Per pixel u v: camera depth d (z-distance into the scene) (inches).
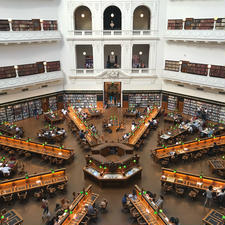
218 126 848.9
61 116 980.6
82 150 760.3
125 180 580.7
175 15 938.1
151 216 473.4
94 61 1039.0
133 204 505.4
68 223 461.4
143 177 626.5
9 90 911.7
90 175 606.5
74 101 1104.8
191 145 717.9
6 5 835.4
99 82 1069.1
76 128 876.6
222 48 840.9
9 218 462.0
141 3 958.4
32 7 901.8
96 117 999.6
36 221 496.4
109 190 581.9
